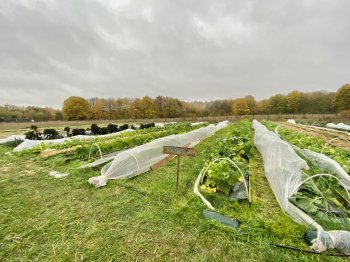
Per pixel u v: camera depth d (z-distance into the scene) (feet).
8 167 18.22
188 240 8.29
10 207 10.82
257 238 8.29
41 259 7.38
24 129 78.89
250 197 11.71
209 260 7.30
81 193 12.50
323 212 9.98
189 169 17.46
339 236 7.57
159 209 10.52
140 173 16.35
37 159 21.03
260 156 23.17
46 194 12.42
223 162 14.06
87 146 23.56
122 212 10.28
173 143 24.91
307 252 7.55
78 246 8.00
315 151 21.84
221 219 9.57
